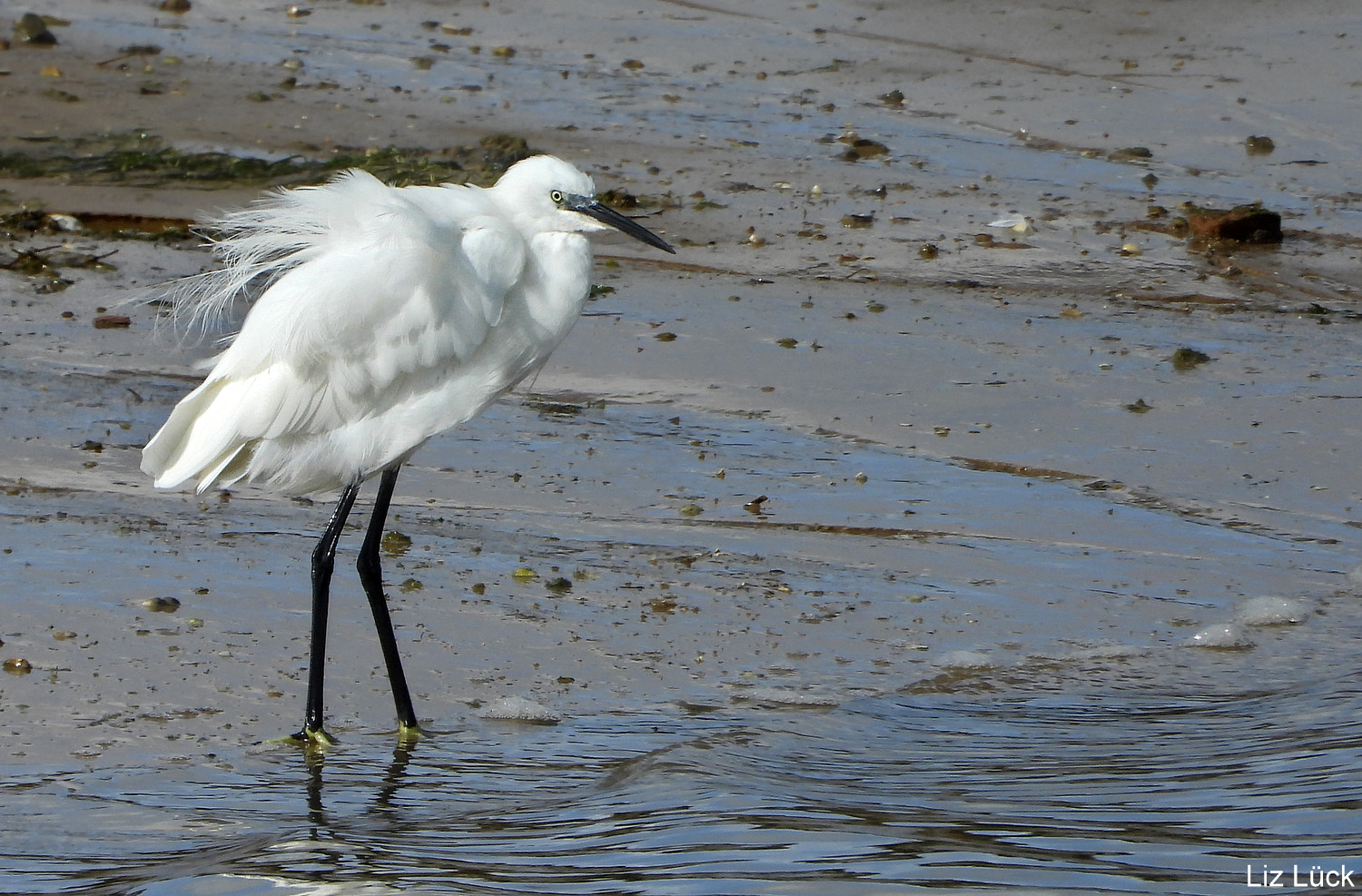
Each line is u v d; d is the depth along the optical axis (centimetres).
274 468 970
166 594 1032
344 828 722
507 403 1443
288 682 931
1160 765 789
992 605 1092
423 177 2091
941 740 859
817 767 802
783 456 1348
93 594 1020
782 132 2422
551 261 986
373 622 1021
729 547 1168
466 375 983
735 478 1299
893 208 2077
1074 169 2278
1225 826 671
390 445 966
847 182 2178
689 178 2170
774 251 1902
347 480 972
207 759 824
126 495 1198
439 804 766
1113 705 932
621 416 1423
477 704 916
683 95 2603
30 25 2662
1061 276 1848
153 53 2662
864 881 602
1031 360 1587
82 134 2191
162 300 1625
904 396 1488
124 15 2942
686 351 1580
